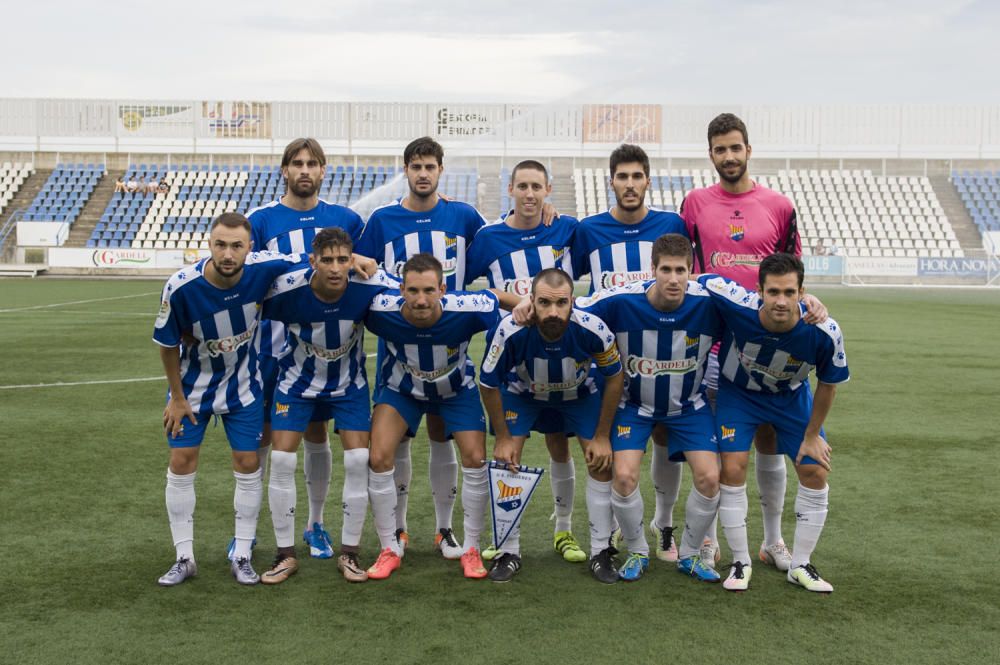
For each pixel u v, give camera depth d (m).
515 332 3.62
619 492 3.70
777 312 3.38
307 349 3.79
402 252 4.39
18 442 5.81
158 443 5.82
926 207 30.34
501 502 3.71
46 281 24.14
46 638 3.02
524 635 3.06
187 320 3.60
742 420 3.71
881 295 21.61
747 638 3.05
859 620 3.21
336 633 3.07
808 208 30.30
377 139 32.94
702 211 4.27
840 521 4.34
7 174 31.33
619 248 4.23
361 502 3.70
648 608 3.33
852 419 6.71
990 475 5.16
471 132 32.56
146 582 3.54
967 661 2.88
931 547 3.98
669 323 3.65
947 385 8.23
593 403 3.93
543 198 4.20
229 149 32.94
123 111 32.59
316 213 4.46
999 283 26.05
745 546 3.62
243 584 3.55
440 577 3.68
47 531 4.13
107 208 29.91
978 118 33.41
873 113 33.41
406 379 3.86
